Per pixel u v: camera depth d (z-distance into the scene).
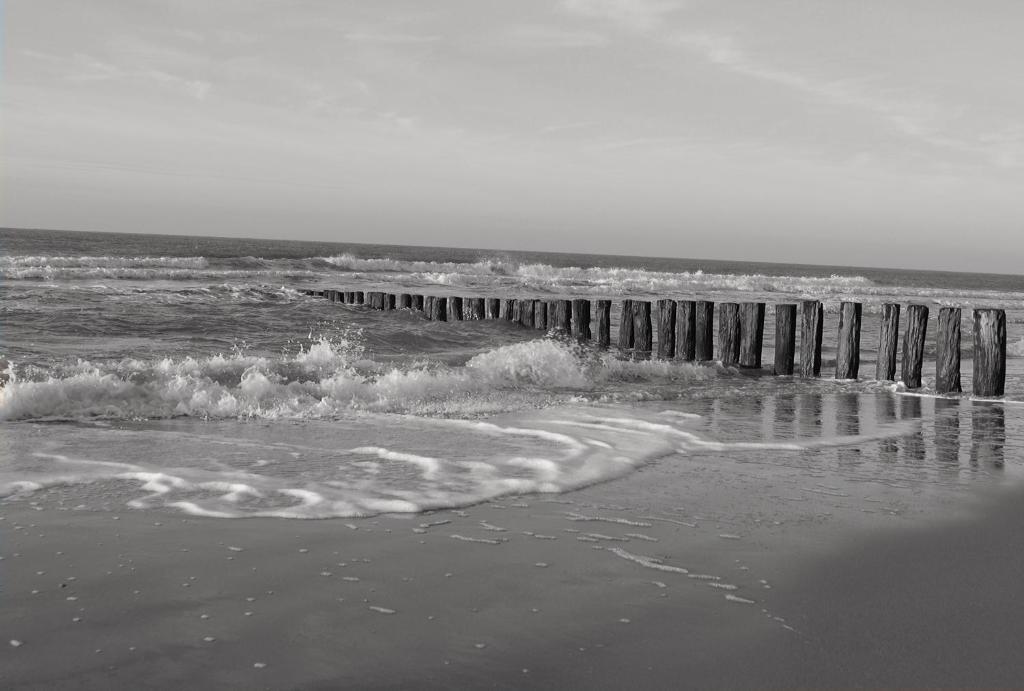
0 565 2.91
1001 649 2.50
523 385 8.53
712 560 3.24
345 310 14.30
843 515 3.96
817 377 10.77
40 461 4.49
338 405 6.70
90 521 3.48
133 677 2.15
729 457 5.27
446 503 3.91
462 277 29.53
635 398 8.08
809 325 10.85
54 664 2.21
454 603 2.72
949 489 4.58
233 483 4.14
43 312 11.73
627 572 3.07
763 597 2.87
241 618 2.55
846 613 2.75
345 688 2.14
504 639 2.47
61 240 62.88
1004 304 33.69
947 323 9.51
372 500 3.92
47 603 2.60
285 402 6.66
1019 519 4.00
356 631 2.48
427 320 14.26
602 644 2.45
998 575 3.17
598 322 13.21
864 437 6.25
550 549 3.31
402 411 6.64
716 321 19.70
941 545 3.54
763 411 7.50
